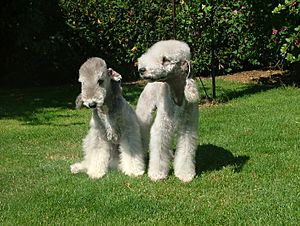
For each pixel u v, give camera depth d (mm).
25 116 4348
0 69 6086
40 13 5754
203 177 2523
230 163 2736
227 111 4043
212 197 2285
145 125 2736
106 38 6004
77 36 6066
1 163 2895
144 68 2295
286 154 2844
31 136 3523
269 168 2627
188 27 4609
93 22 5992
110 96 2525
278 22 4789
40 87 6137
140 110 2750
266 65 6312
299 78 5562
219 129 3451
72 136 3486
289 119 3666
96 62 2406
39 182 2547
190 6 4453
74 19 6000
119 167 2678
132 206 2201
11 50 5922
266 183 2430
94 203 2238
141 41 5484
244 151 2938
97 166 2611
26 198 2332
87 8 5965
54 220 2109
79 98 2555
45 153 3084
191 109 2492
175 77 2361
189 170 2527
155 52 2312
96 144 2633
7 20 5668
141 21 5465
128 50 5703
